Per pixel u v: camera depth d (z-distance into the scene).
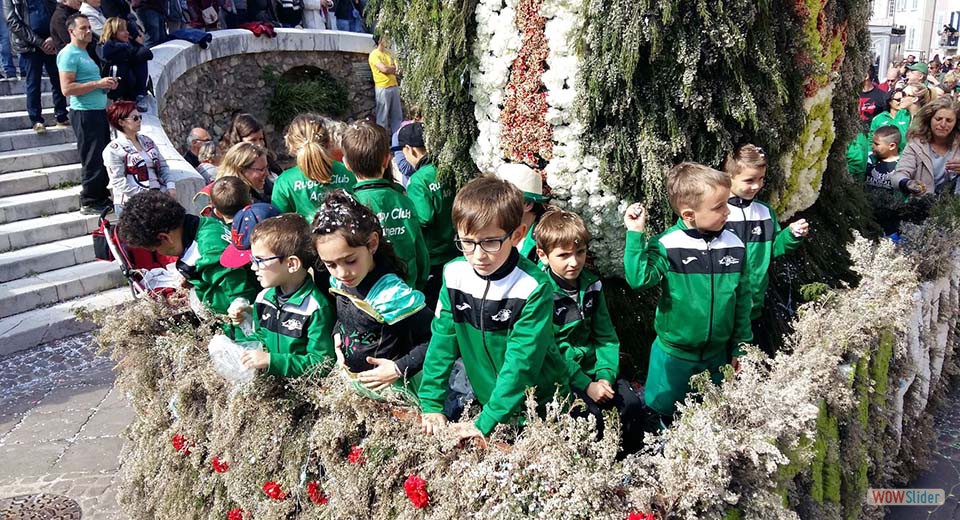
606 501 2.11
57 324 6.05
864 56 4.41
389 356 2.76
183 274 3.62
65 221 7.20
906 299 3.54
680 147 3.27
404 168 5.84
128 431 3.74
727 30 3.09
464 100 3.87
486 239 2.44
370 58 11.91
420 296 2.77
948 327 4.73
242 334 3.49
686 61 3.11
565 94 3.42
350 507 2.46
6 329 5.88
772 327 3.99
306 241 2.95
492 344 2.58
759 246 3.45
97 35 8.06
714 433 2.25
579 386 3.01
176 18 10.67
